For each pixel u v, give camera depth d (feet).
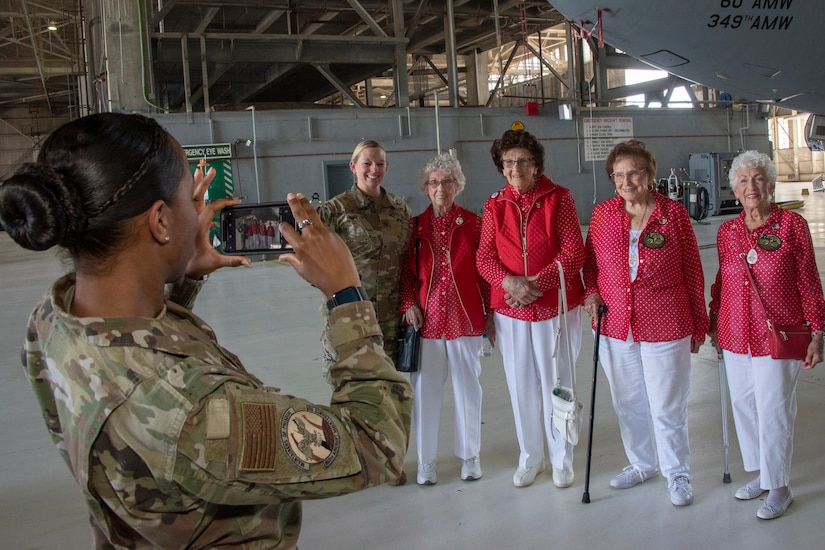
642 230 9.37
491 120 48.98
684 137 55.83
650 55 13.16
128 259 2.73
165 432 2.45
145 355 2.55
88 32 53.78
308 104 60.29
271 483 2.55
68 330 2.60
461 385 10.43
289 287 30.53
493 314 11.00
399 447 2.88
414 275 10.58
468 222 10.61
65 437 2.60
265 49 42.68
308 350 18.98
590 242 10.07
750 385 9.17
